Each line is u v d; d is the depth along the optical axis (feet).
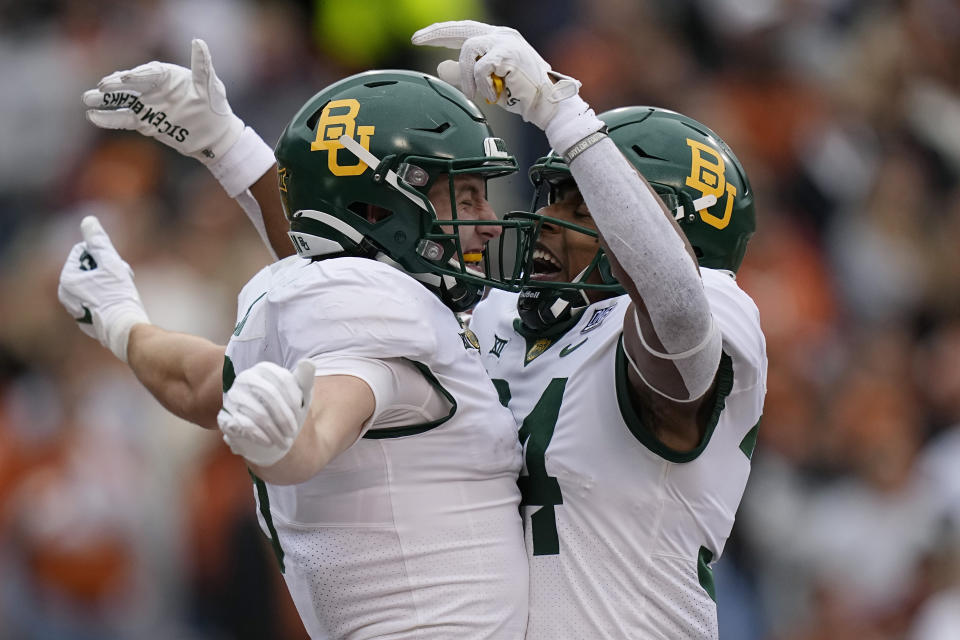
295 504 32.42
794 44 104.06
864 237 98.17
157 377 36.50
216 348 35.99
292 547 32.71
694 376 30.55
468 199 34.53
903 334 94.27
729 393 33.40
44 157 93.71
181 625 71.56
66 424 75.20
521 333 37.50
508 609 32.53
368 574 31.63
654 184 34.76
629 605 33.42
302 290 31.37
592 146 30.32
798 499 79.66
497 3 100.22
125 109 39.19
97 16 98.53
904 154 103.09
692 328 29.89
